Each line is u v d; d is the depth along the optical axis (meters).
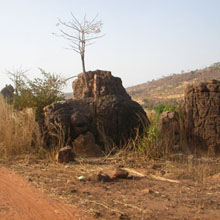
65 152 8.27
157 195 5.68
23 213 4.78
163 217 4.64
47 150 9.21
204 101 9.55
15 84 11.55
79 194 5.62
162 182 6.59
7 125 9.19
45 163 8.12
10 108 10.27
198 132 9.56
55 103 9.91
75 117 9.62
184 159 8.67
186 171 7.44
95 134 9.98
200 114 9.56
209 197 5.61
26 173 7.06
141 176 7.03
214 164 8.22
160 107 15.08
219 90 9.49
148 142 8.86
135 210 4.90
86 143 9.48
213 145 9.30
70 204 5.12
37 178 6.68
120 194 5.69
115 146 9.85
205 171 7.23
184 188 6.16
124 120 10.07
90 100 10.30
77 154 9.32
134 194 5.71
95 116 10.04
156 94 127.31
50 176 6.86
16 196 5.54
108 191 5.85
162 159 8.52
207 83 9.69
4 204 5.14
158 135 9.16
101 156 9.26
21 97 11.19
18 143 9.03
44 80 11.58
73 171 7.37
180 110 10.28
